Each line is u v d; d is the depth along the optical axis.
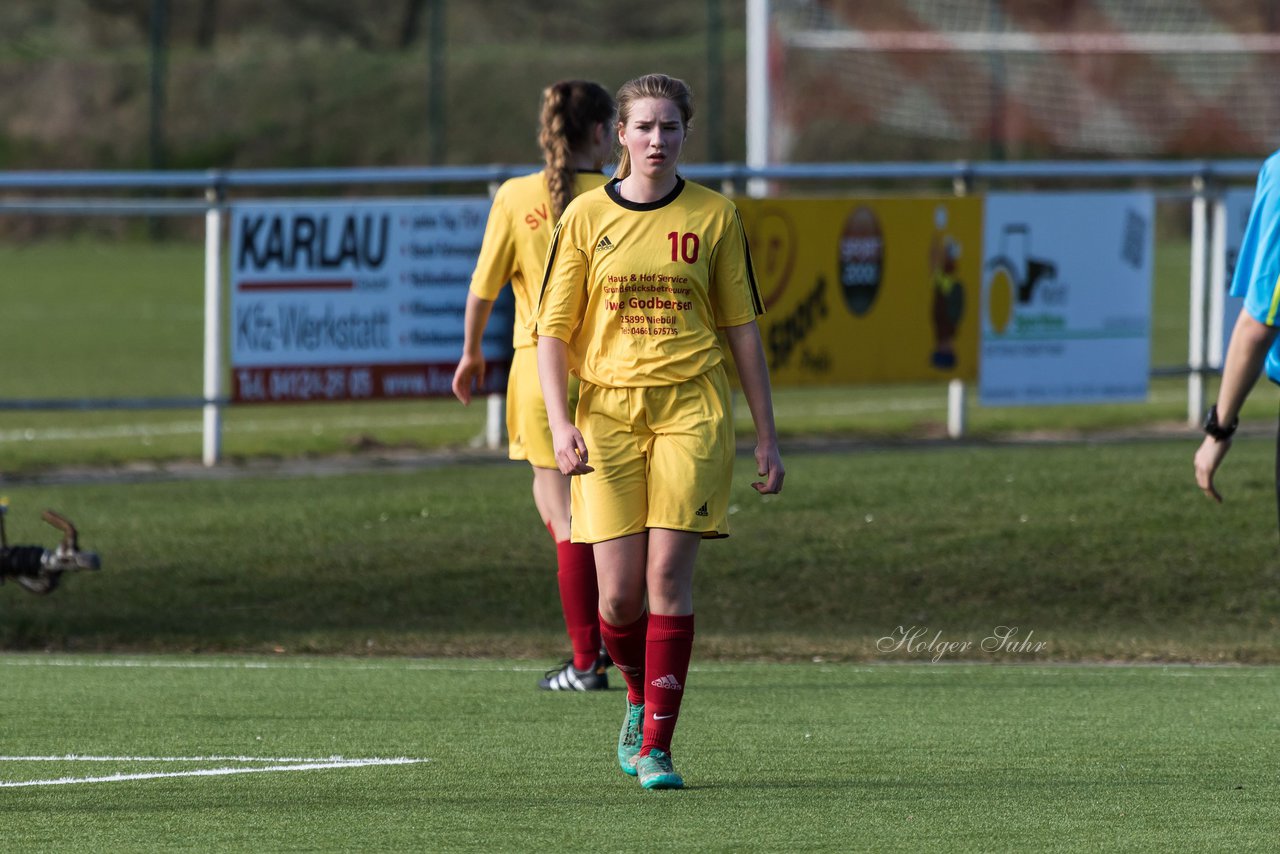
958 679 23.78
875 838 14.49
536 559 30.94
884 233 40.75
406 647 26.88
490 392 40.59
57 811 15.51
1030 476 36.41
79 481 38.47
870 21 99.81
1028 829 14.84
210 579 29.75
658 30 168.88
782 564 30.50
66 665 24.67
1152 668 25.08
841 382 40.81
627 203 16.03
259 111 154.12
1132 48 88.31
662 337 15.92
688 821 15.10
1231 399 14.98
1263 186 14.74
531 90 155.38
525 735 19.30
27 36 166.88
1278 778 17.05
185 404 39.06
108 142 151.75
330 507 34.44
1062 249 42.06
